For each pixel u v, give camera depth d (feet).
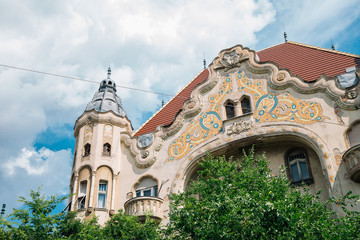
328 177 69.00
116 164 88.53
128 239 62.39
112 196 84.84
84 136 91.86
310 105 77.25
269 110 79.87
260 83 83.71
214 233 52.44
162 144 86.79
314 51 95.50
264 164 63.46
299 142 76.95
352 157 67.51
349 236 51.24
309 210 54.29
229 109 84.74
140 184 85.35
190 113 86.74
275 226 51.57
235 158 81.30
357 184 66.85
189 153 82.58
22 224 61.87
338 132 72.69
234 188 57.72
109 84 104.17
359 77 76.54
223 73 88.69
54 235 62.28
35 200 64.49
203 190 60.18
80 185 86.69
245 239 51.03
